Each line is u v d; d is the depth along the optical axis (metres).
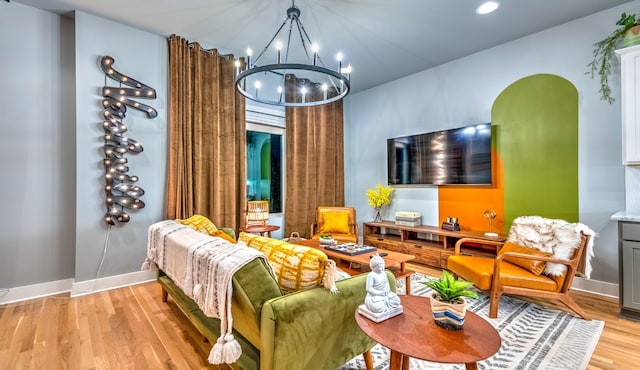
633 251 2.32
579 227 2.42
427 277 3.42
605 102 2.87
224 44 3.59
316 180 4.85
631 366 1.74
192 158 3.45
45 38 2.91
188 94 3.41
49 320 2.34
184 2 2.75
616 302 2.68
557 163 3.17
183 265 1.79
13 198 2.76
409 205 4.52
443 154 4.02
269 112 4.34
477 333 1.27
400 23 3.12
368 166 5.16
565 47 3.11
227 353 1.27
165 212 3.38
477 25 3.15
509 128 3.51
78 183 2.88
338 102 5.20
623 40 2.59
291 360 1.30
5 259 2.72
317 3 2.76
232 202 3.74
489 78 3.68
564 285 2.38
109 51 3.05
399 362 1.23
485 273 2.44
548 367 1.73
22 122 2.80
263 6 2.82
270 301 1.28
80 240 2.90
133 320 2.34
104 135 3.01
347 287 1.55
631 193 2.73
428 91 4.30
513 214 3.48
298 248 1.53
